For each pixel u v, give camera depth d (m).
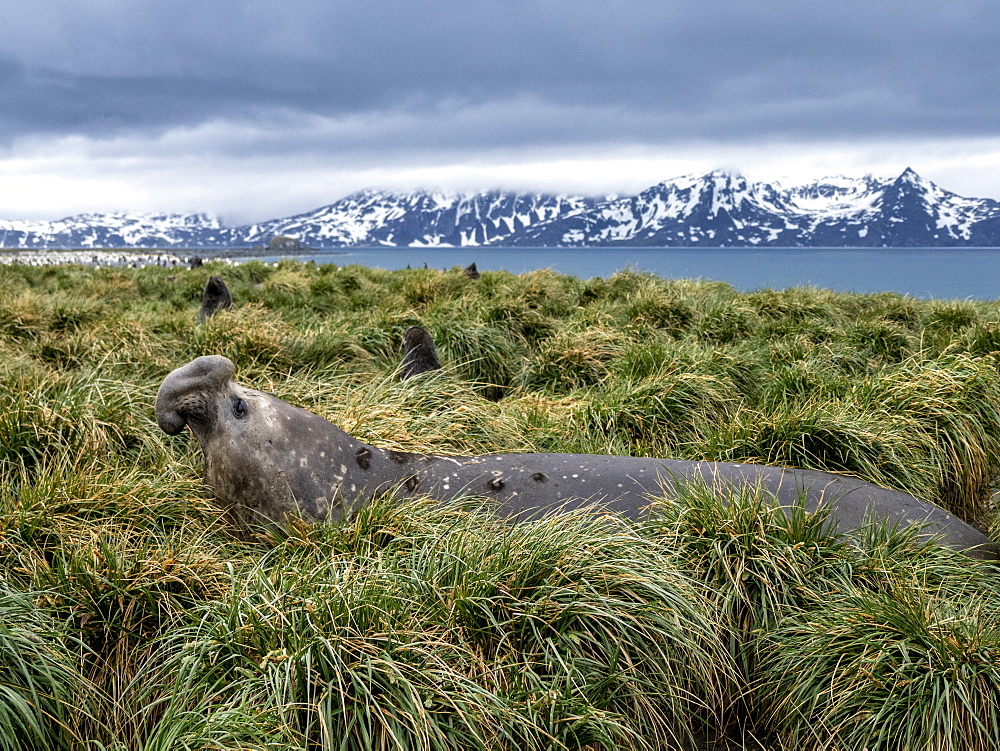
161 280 16.64
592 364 7.98
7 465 4.52
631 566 3.52
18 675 2.89
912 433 5.87
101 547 3.56
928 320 10.28
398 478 4.20
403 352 7.42
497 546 3.56
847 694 3.16
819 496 4.21
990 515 5.69
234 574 3.54
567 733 2.94
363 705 2.81
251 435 3.94
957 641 3.16
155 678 3.11
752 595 3.72
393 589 3.33
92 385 5.48
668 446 6.09
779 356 8.27
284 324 8.45
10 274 17.27
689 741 3.38
